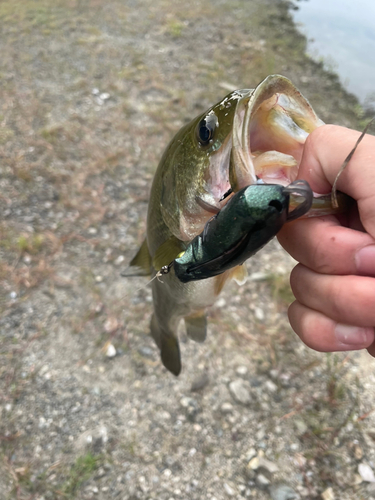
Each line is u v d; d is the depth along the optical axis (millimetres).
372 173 124
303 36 1081
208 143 166
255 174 136
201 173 169
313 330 149
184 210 182
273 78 132
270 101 142
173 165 190
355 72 922
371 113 772
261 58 902
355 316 135
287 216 108
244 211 108
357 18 1247
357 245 131
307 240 138
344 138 131
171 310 262
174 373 305
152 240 229
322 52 1003
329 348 150
